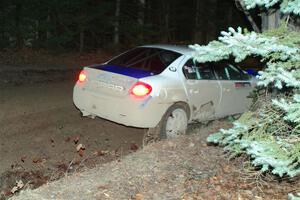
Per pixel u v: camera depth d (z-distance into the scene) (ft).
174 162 19.70
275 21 20.11
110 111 24.52
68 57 59.82
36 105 31.91
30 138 25.43
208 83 26.78
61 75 46.34
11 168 21.62
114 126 28.66
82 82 26.11
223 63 28.35
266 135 15.37
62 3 62.13
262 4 14.75
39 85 39.96
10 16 59.72
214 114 27.63
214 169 19.04
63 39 62.23
